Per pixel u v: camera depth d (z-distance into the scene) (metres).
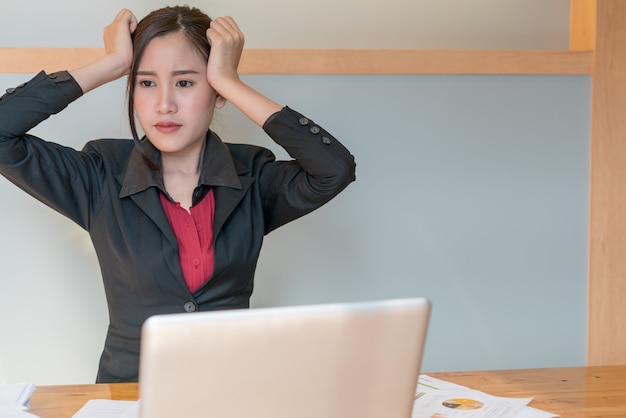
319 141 1.75
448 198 2.52
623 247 2.61
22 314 2.36
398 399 0.93
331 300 2.49
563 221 2.59
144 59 1.72
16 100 1.69
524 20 2.76
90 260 2.38
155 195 1.75
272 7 2.62
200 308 1.75
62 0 2.51
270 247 2.45
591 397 1.42
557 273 2.59
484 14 2.74
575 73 2.55
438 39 2.72
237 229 1.79
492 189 2.54
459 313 2.55
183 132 1.72
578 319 2.61
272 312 0.83
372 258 2.50
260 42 2.62
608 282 2.61
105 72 1.77
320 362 0.86
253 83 2.39
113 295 1.77
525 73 2.52
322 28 2.65
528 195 2.56
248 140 2.41
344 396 0.88
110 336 1.79
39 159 1.72
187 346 0.79
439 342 2.55
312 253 2.47
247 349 0.81
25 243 2.35
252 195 1.86
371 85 2.45
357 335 0.87
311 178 1.80
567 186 2.58
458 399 1.38
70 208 1.78
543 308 2.59
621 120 2.58
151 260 1.72
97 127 2.36
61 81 1.72
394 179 2.49
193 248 1.76
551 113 2.55
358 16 2.67
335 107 2.44
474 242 2.54
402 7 2.69
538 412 1.33
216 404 0.82
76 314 2.39
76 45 2.53
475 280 2.55
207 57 1.76
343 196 2.47
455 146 2.51
